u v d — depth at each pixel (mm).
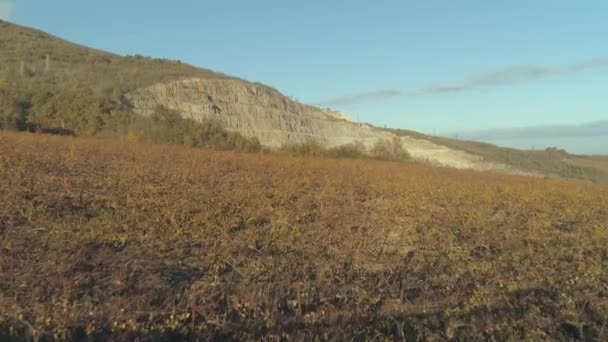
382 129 105875
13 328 5027
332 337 5562
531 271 8180
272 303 6199
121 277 6531
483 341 5777
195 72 93750
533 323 6227
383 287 7121
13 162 16000
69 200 11352
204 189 14641
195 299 5969
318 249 9094
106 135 42062
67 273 6477
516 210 15539
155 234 9117
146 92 69625
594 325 6316
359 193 17297
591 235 11805
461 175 32156
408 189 18953
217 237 9453
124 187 13578
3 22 102000
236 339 5367
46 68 67750
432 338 5703
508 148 96000
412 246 9930
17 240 7902
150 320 5453
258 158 30469
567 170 74562
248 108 80062
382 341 5535
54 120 43531
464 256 9133
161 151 28047
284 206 13227
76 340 5086
